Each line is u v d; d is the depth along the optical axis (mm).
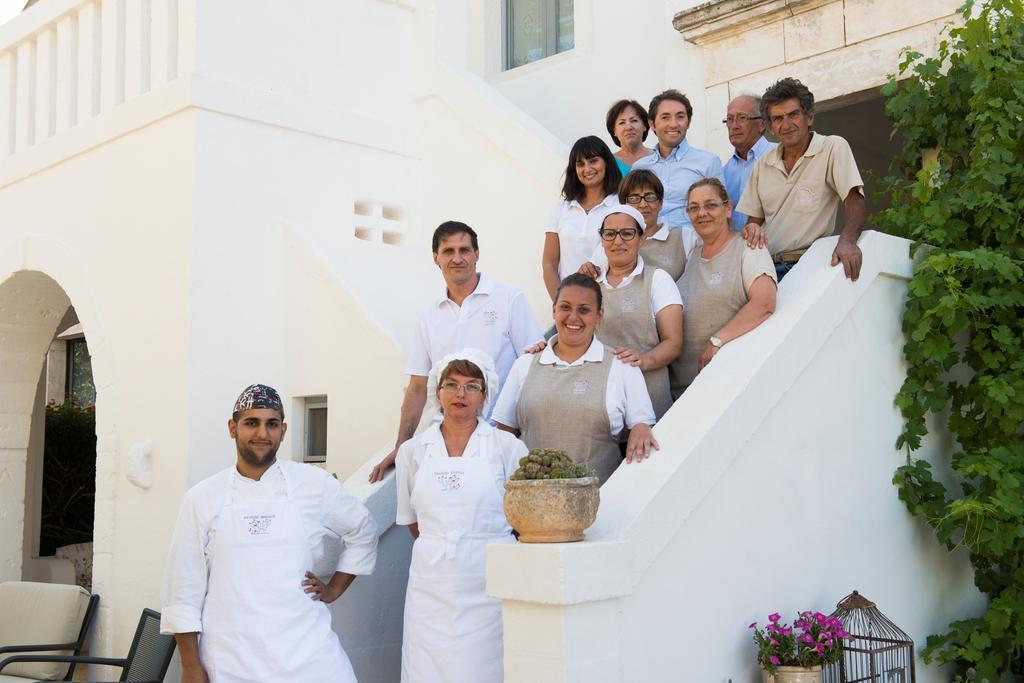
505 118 7211
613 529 3547
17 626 6762
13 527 8406
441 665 3795
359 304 6340
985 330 5070
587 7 8102
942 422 5375
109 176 7055
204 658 3846
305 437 6750
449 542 3867
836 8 6328
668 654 3678
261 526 3926
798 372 4383
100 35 7484
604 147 5156
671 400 4566
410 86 7820
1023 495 4734
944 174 5262
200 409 6270
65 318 11586
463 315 4789
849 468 4727
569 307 4094
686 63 7117
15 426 8438
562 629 3285
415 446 4125
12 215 8117
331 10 7301
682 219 5449
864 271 4781
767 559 4203
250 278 6617
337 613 4672
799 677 3920
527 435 4219
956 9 5461
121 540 6629
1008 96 5102
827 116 8398
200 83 6406
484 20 8875
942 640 5008
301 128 6953
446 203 7566
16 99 8320
